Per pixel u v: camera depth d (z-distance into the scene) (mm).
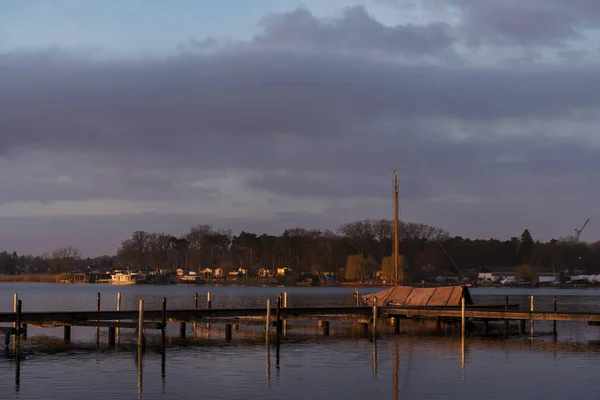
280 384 32812
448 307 60938
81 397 30000
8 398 29812
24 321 45594
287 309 54719
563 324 65062
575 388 32062
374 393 30922
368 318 56906
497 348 45781
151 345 47062
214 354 42688
